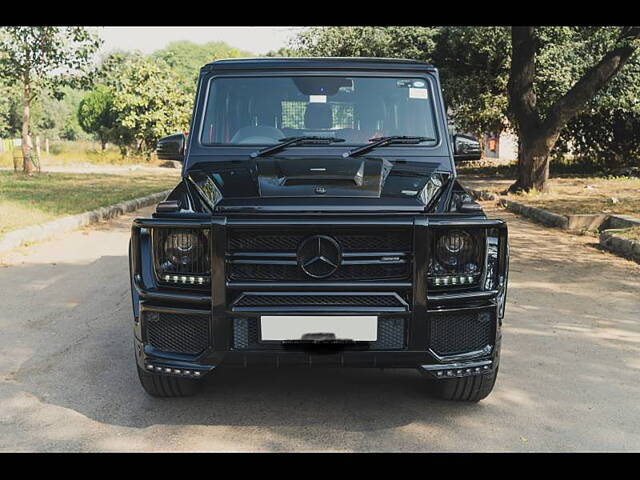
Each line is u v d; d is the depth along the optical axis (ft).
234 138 16.14
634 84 66.44
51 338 18.67
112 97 111.86
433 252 12.37
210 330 12.30
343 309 12.16
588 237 36.14
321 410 13.97
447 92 80.02
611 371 16.42
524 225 41.09
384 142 15.90
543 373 16.24
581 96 52.42
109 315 20.95
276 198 12.91
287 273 12.28
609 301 22.91
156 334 12.69
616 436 12.95
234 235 12.26
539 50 70.49
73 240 34.58
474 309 12.50
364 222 12.09
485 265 12.58
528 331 19.60
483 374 12.93
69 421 13.42
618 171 75.15
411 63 16.84
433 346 12.48
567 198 50.78
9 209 40.52
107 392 14.85
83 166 100.48
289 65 16.69
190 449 12.27
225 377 15.70
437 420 13.55
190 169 15.52
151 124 110.11
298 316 12.16
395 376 15.84
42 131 190.08
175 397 14.46
